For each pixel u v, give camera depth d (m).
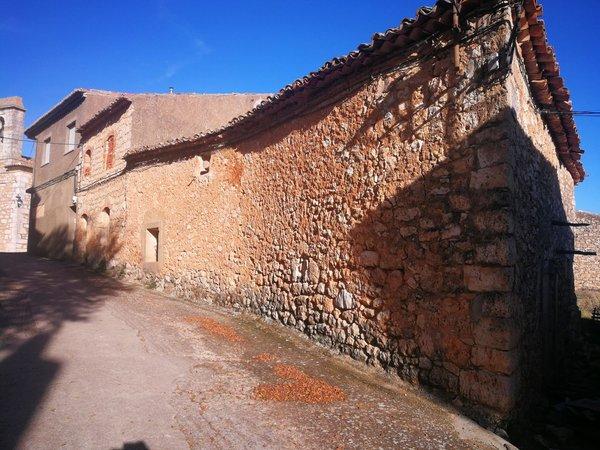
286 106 7.11
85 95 15.50
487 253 4.05
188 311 7.94
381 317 5.00
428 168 4.68
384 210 5.14
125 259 12.10
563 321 7.39
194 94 13.91
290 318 6.59
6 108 23.25
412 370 4.57
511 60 4.12
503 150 4.07
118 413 3.54
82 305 7.63
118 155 12.90
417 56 4.96
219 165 9.06
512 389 3.83
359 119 5.70
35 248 18.39
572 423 4.59
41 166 18.67
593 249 16.34
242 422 3.57
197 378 4.51
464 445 3.47
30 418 3.31
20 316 6.40
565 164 8.20
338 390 4.38
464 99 4.43
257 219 7.77
